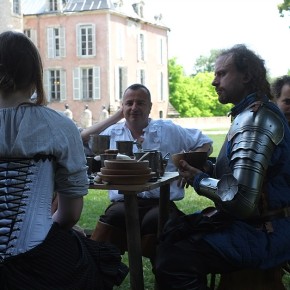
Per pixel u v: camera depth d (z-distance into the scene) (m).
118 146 3.21
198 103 73.25
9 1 40.44
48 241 1.89
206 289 2.39
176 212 3.54
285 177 2.42
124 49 48.75
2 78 1.92
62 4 47.25
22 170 1.87
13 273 1.81
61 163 1.95
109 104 46.31
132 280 2.86
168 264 2.40
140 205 3.49
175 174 3.23
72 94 47.09
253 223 2.43
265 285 2.53
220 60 2.61
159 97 55.44
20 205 1.86
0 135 1.88
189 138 3.71
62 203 2.04
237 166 2.28
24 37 1.98
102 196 8.80
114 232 3.43
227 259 2.37
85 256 2.03
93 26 46.28
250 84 2.55
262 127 2.29
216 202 2.43
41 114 1.93
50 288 1.84
